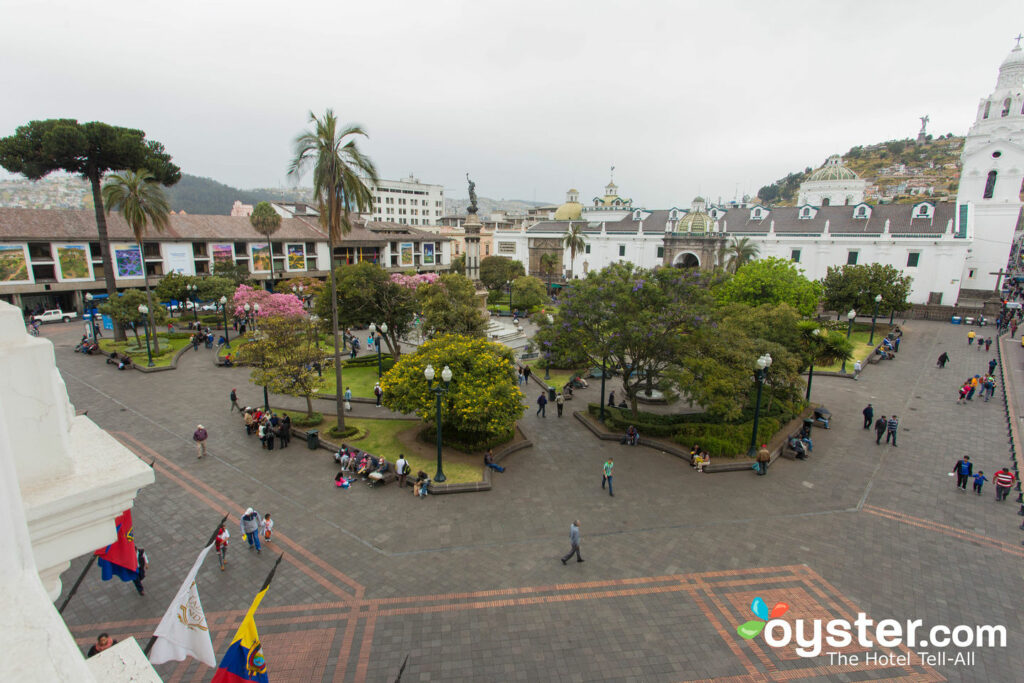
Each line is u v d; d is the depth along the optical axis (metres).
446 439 25.03
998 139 66.00
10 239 48.59
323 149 22.98
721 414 25.70
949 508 19.84
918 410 30.62
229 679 6.98
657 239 83.12
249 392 31.36
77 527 3.57
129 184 36.41
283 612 14.08
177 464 22.20
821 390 34.38
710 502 20.22
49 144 36.00
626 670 12.44
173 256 59.00
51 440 3.54
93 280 53.53
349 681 11.98
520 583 15.38
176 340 44.00
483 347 25.12
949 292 60.69
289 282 59.19
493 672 12.30
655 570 16.06
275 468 22.14
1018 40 66.06
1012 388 34.22
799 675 12.38
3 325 3.30
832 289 52.09
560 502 20.05
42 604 2.20
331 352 41.16
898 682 12.22
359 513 18.94
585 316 27.12
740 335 25.91
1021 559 16.77
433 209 165.12
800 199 91.94
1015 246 94.81
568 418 29.56
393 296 36.41
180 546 16.72
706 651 13.02
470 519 18.73
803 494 20.89
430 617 14.00
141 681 3.80
